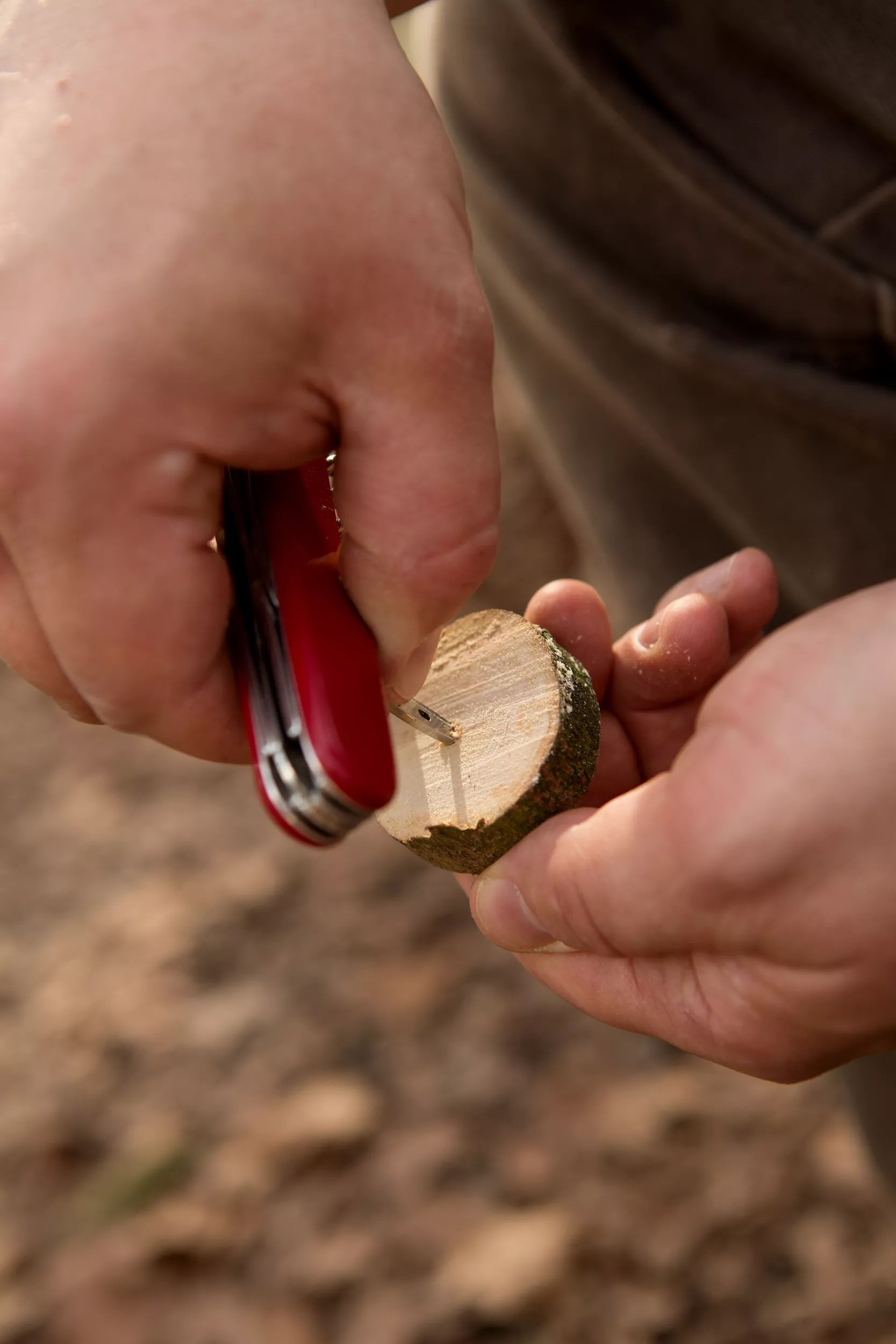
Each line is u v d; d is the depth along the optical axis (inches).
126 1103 35.1
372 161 16.2
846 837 17.2
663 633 19.6
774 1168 30.0
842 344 20.9
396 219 16.2
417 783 19.0
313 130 16.1
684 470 22.8
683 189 20.9
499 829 18.7
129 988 39.4
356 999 37.5
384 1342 27.3
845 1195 29.1
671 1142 31.2
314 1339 27.7
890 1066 21.9
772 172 20.4
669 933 17.8
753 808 17.3
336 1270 29.0
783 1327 26.8
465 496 16.6
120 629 16.5
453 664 19.3
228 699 17.1
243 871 44.1
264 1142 32.7
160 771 51.8
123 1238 30.4
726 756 17.5
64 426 15.9
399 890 41.5
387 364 16.3
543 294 22.9
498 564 52.3
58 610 16.4
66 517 16.1
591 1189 30.3
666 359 21.8
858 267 20.4
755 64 20.0
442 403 16.4
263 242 16.0
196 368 16.0
